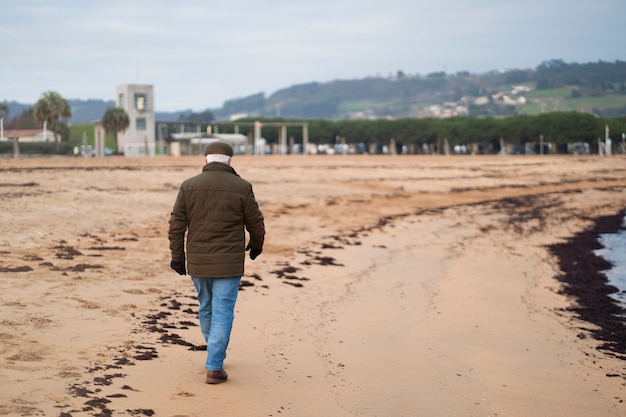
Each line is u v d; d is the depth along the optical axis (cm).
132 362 666
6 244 1257
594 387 794
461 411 664
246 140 9850
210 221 625
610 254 2055
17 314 787
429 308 1166
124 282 1055
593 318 1195
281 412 595
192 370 670
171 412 554
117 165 4156
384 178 4362
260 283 1214
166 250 1385
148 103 9881
